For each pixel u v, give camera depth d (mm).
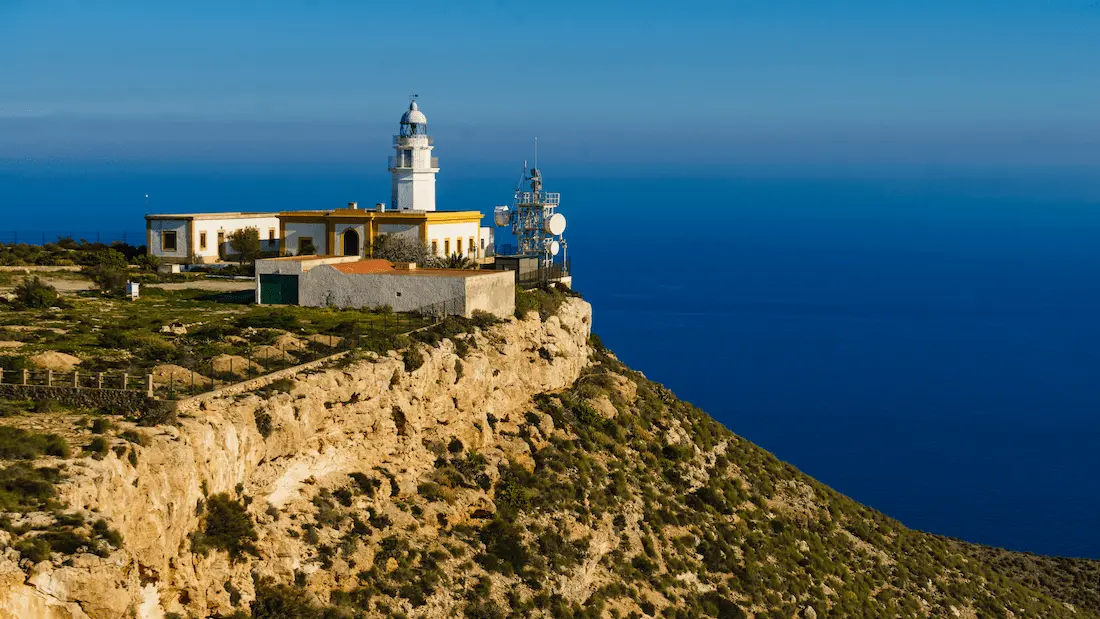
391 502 54844
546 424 68812
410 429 57594
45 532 35875
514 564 57406
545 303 78812
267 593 45531
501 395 66875
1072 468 183875
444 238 95500
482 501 59469
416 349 59719
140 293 78688
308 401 50625
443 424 60875
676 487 74312
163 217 98188
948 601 83000
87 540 36531
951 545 98062
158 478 41062
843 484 168375
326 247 95250
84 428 42844
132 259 99562
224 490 45156
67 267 95688
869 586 78562
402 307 71062
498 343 69125
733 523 74688
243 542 45125
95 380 47531
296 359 56875
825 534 81500
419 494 56656
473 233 99875
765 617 67438
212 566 43219
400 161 101625
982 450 193250
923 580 83812
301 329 64250
